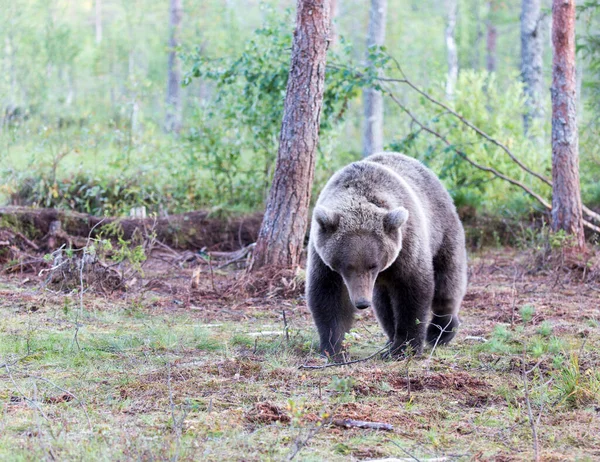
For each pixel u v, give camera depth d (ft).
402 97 121.08
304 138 43.75
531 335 33.63
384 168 30.58
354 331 35.63
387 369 27.37
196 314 37.60
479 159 66.95
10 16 116.88
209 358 28.76
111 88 129.80
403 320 30.19
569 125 51.80
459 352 31.01
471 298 43.19
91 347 29.50
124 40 155.74
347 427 20.89
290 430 20.58
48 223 52.90
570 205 52.06
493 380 25.98
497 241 61.52
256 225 57.36
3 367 26.35
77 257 42.63
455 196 63.16
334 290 29.91
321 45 43.60
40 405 22.21
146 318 36.09
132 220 54.95
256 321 36.65
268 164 64.69
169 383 22.62
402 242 29.32
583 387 23.98
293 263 44.06
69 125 82.74
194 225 56.24
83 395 23.47
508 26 176.24
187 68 67.82
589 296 43.50
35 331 31.89
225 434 20.03
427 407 23.07
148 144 68.95
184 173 64.34
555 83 52.08
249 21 161.99
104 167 65.77
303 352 30.30
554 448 19.67
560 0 51.39
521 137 71.56
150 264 51.08
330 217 27.94
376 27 91.04
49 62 121.80
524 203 64.59
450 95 74.43
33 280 43.80
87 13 238.68
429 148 65.21
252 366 26.84
